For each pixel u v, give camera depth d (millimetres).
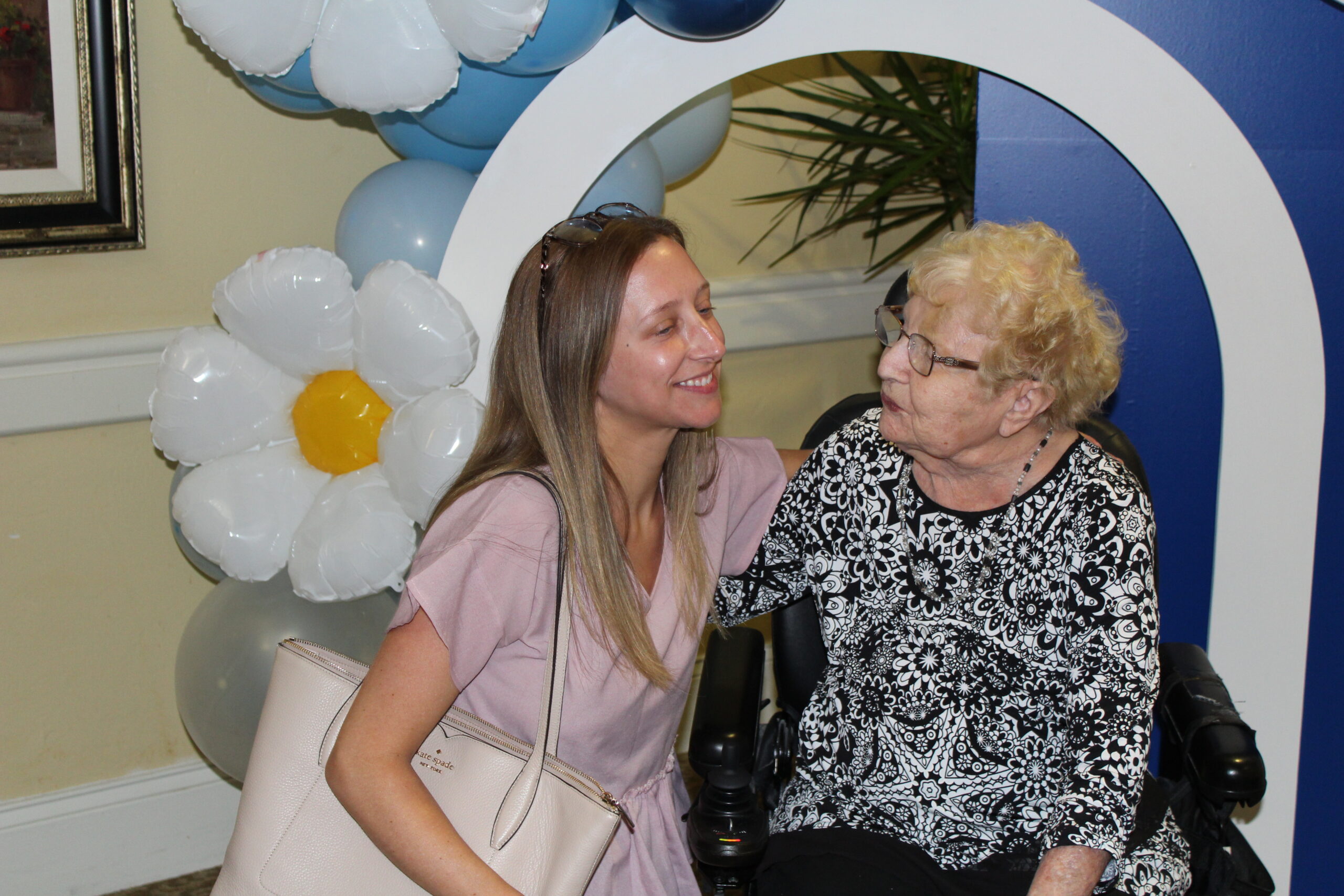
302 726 1075
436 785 1047
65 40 1788
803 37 1562
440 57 1442
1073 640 1216
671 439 1199
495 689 1119
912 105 2527
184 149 1945
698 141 1932
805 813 1343
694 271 1127
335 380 1630
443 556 1032
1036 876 1156
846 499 1338
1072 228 1750
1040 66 1584
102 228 1888
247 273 1534
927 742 1288
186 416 1601
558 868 1024
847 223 2484
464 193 1738
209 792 2211
